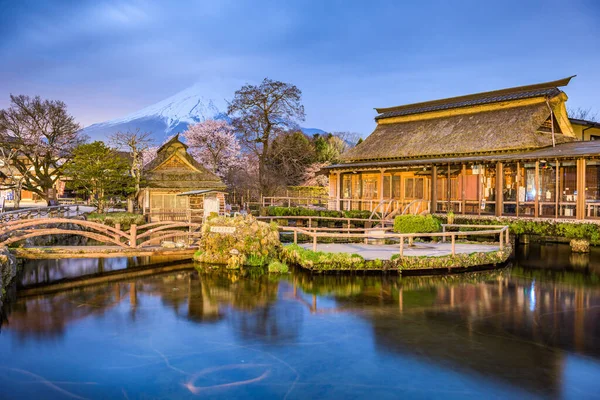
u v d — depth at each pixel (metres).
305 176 50.19
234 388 6.97
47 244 21.73
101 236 16.23
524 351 8.41
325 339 9.02
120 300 11.95
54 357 8.13
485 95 29.03
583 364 7.85
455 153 25.81
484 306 11.27
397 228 17.56
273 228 17.22
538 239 22.59
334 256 14.57
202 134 51.41
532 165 22.41
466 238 21.23
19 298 12.20
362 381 7.20
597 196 20.98
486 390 6.90
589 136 30.31
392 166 25.45
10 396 6.73
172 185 33.66
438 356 8.19
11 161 36.69
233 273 15.20
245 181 48.69
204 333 9.36
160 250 16.77
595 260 17.55
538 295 12.34
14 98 36.06
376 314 10.63
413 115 32.03
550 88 25.69
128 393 6.83
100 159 32.00
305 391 6.88
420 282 13.69
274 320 10.20
